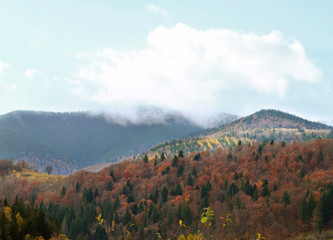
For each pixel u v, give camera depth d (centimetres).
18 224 7081
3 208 7638
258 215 15262
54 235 7756
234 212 15712
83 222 15612
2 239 6550
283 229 14800
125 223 15375
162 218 15862
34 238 7069
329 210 14962
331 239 13238
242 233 14588
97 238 14312
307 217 15162
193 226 14712
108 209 17638
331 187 16262
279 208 15962
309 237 13938
